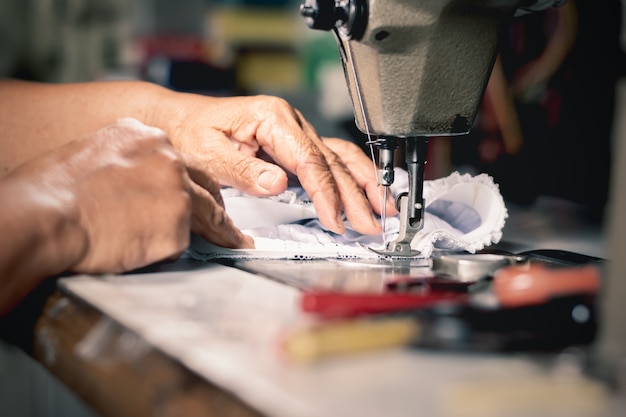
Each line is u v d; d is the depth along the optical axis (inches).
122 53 106.0
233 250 36.1
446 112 35.3
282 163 42.3
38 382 55.9
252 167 41.3
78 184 30.9
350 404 15.6
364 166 45.3
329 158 42.9
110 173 31.5
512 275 23.1
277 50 105.7
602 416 15.3
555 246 47.4
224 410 17.1
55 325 26.5
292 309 24.4
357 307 22.2
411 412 15.2
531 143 69.4
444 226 41.7
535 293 22.1
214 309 24.3
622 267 20.0
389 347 19.4
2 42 105.5
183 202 32.4
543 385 16.3
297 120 44.4
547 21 66.1
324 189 40.0
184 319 22.9
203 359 18.5
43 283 30.0
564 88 66.8
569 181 68.6
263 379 17.1
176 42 101.4
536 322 20.7
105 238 30.7
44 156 31.8
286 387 16.6
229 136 44.4
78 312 26.1
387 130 35.6
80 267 30.5
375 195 43.6
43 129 46.7
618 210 20.1
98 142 32.5
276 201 41.6
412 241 39.0
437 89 34.7
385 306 22.2
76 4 106.8
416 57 34.0
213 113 44.9
